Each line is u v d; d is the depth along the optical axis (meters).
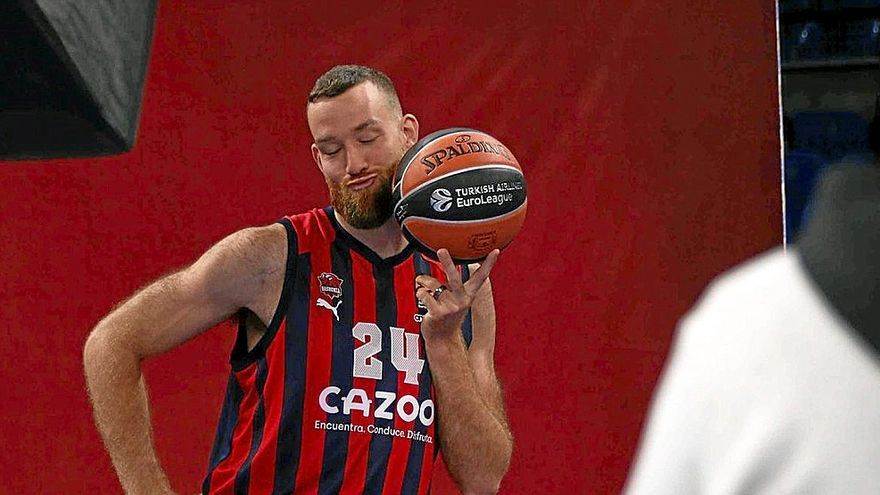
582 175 10.30
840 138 12.62
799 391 1.25
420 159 6.05
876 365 1.23
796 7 13.12
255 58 10.25
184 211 10.16
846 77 12.91
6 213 10.05
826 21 12.99
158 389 10.05
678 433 1.31
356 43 10.30
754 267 1.37
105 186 10.12
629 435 10.20
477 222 5.98
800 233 1.37
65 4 1.19
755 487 1.26
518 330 10.27
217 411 10.07
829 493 1.22
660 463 1.33
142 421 6.38
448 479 10.25
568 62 10.31
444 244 6.03
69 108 1.23
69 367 10.02
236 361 6.49
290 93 10.25
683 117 10.25
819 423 1.23
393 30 10.33
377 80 6.47
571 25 10.30
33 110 1.23
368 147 6.32
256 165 10.21
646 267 10.28
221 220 10.18
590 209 10.30
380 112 6.36
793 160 12.38
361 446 6.34
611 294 10.27
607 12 10.28
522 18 10.33
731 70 10.20
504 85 10.33
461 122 10.33
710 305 1.36
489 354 6.98
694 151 10.24
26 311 10.02
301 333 6.37
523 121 10.33
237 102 10.22
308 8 10.29
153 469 6.41
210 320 6.38
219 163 10.20
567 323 10.28
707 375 1.30
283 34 10.27
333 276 6.47
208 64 10.20
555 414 10.23
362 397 6.38
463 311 6.24
